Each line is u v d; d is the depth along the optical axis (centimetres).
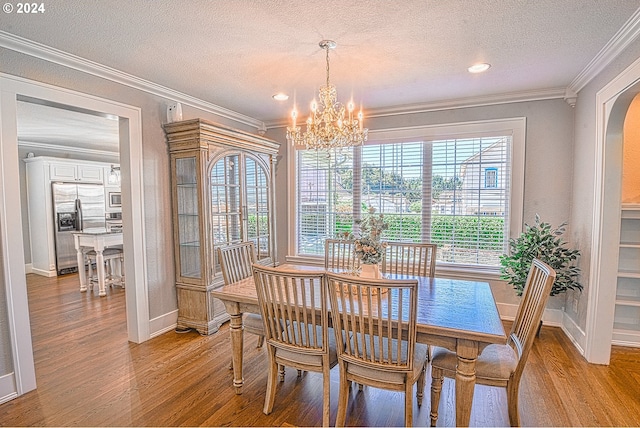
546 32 217
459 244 381
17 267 226
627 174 314
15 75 223
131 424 199
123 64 267
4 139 218
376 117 409
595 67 266
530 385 238
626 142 313
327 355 189
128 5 183
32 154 595
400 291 160
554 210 339
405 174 402
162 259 332
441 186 386
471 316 183
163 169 331
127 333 330
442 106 373
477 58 257
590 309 272
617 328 308
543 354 284
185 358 281
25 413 209
